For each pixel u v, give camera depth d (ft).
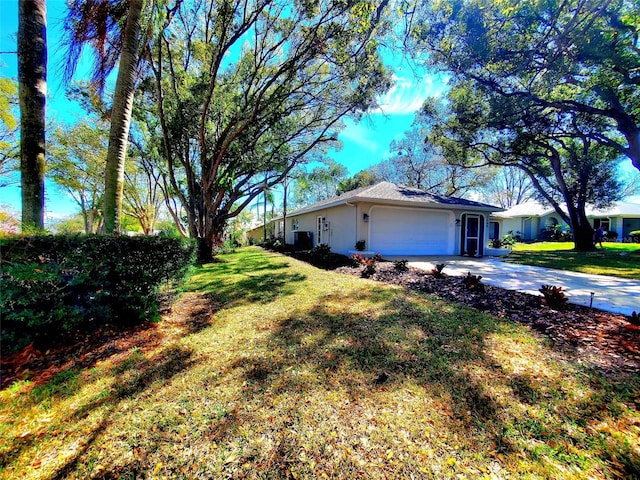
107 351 10.05
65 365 9.07
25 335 9.36
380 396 7.34
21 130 12.08
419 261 32.37
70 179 52.85
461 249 40.96
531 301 15.15
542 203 66.03
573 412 6.65
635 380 7.87
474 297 16.16
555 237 76.89
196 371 8.70
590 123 39.37
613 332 11.00
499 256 39.06
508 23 25.49
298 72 28.40
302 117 38.58
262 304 15.89
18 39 12.00
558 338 10.68
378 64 26.84
